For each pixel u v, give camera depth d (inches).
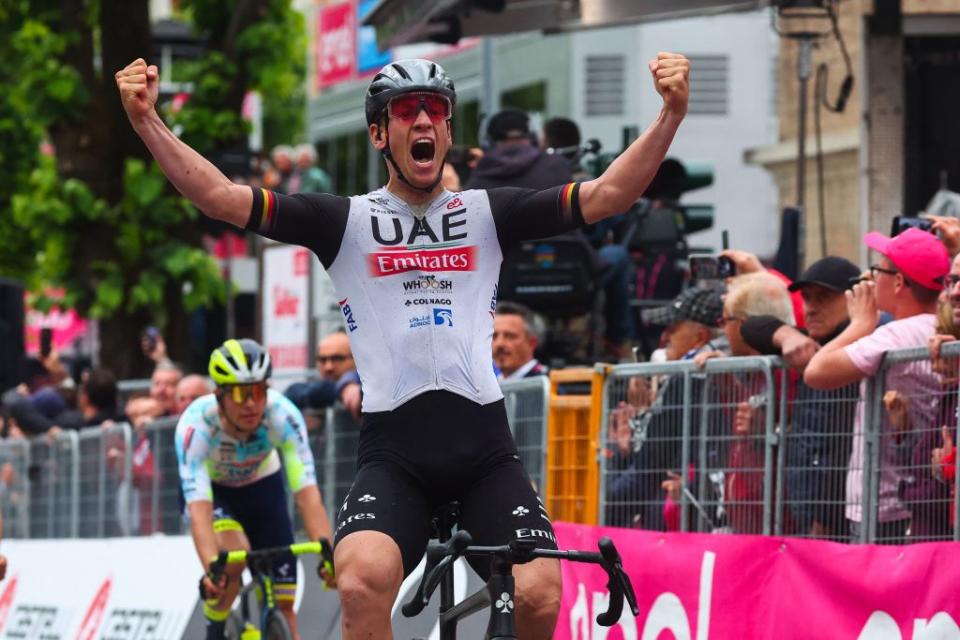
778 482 542.0
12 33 1371.8
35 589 940.6
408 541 399.5
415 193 417.7
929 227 556.1
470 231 415.5
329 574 621.3
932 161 950.4
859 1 960.9
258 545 702.5
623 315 810.8
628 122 1339.8
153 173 1336.1
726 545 553.9
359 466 414.9
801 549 524.4
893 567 485.4
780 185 1199.6
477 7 832.3
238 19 1374.3
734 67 1305.4
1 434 1138.0
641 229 856.3
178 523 845.8
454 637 402.0
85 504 941.8
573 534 635.5
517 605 396.5
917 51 948.6
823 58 1058.7
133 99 392.5
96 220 1344.7
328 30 1945.1
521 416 674.2
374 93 414.6
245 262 1416.1
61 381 1176.8
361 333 413.4
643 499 604.4
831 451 524.1
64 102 1352.1
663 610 581.9
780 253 740.0
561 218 410.6
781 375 544.1
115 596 857.5
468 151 842.8
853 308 522.3
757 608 540.7
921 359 488.1
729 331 577.6
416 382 409.1
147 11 1387.8
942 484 482.6
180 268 1325.0
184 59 1486.2
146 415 942.4
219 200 399.9
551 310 769.6
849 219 1048.2
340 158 1932.8
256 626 708.0
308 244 414.3
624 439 613.6
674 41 1317.7
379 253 412.2
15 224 1675.7
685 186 958.4
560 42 1389.0
